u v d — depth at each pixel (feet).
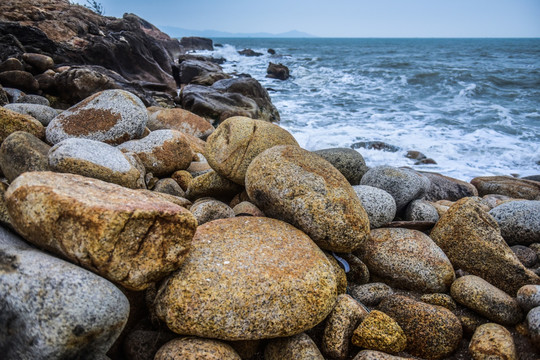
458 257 14.62
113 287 8.41
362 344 10.52
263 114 46.29
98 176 13.41
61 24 50.16
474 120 45.73
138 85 39.14
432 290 13.26
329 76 92.58
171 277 9.77
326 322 10.73
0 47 35.96
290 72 102.12
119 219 8.54
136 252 8.91
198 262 10.12
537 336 10.19
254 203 13.98
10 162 13.09
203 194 17.25
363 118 48.01
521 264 13.64
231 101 43.68
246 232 11.63
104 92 18.94
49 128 17.53
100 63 49.83
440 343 10.75
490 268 14.05
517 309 11.62
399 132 40.40
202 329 9.18
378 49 232.53
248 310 9.32
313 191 12.35
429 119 46.62
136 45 55.16
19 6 49.03
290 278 9.93
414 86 74.38
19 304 7.63
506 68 99.86
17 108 19.75
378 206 15.56
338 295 11.38
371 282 14.05
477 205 14.92
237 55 168.76
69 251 8.68
